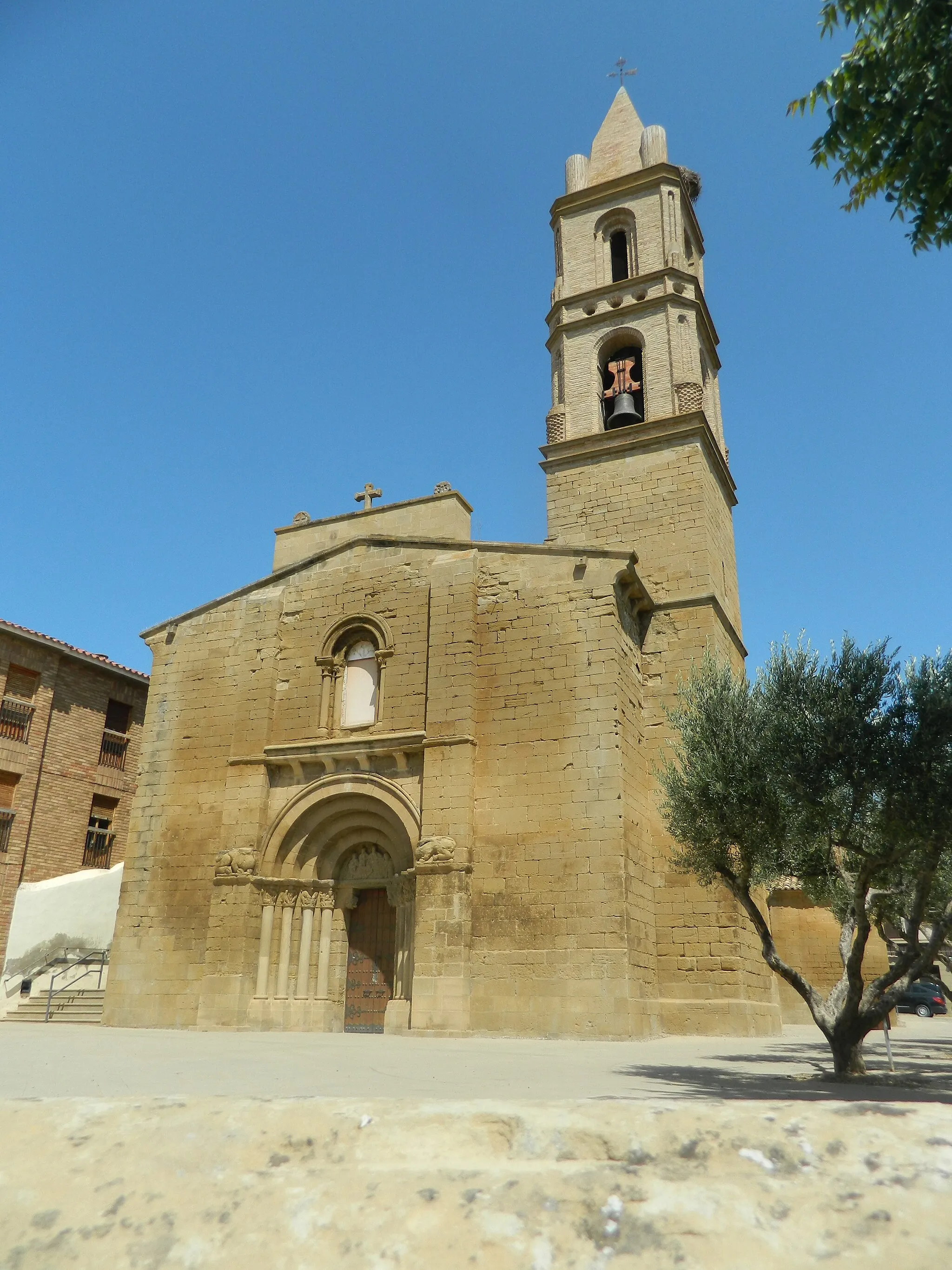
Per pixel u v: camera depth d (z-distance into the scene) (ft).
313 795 76.33
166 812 81.35
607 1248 9.73
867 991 42.78
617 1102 12.63
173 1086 32.53
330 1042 58.59
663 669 80.33
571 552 73.92
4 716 104.06
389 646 77.41
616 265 110.93
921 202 29.37
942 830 37.91
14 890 100.48
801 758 40.83
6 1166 11.66
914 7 27.20
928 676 40.27
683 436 89.56
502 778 70.13
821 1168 10.73
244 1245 10.20
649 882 72.28
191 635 86.79
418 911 67.67
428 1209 10.41
